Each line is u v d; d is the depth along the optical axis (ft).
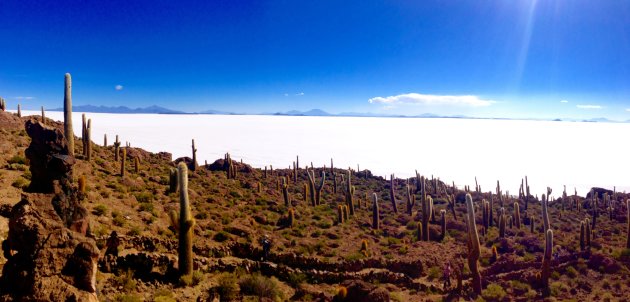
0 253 46.78
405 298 79.00
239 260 77.82
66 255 36.40
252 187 168.96
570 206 193.47
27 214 37.11
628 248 117.60
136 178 122.83
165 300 55.11
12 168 92.12
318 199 157.28
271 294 66.54
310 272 80.38
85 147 124.26
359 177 253.24
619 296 90.02
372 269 87.61
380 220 143.95
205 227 91.76
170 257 67.87
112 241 63.16
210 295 61.46
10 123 133.90
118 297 53.21
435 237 123.75
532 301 85.51
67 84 72.13
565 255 113.29
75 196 48.16
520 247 118.42
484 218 139.13
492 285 89.71
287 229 108.99
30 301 33.88
